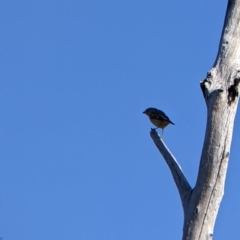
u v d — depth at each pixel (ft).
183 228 41.14
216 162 41.14
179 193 42.42
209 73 42.78
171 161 43.65
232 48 43.34
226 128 41.60
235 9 44.21
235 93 42.09
